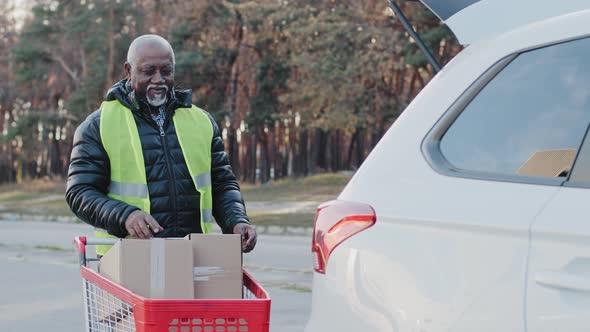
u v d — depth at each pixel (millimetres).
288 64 46188
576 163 2609
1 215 37000
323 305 3107
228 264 3895
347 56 39531
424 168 2918
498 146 2805
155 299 3584
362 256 2969
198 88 55031
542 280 2531
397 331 2814
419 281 2791
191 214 4461
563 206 2553
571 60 2766
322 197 38250
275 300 10359
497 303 2615
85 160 4355
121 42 55188
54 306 10156
